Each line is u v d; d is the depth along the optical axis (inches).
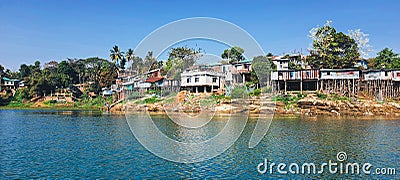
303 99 2605.8
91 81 5142.7
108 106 3469.5
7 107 4126.5
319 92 2765.7
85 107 4040.4
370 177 851.4
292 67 3221.0
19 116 2775.6
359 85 2797.7
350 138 1398.9
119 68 4394.7
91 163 991.0
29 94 4485.7
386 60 3526.1
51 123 2153.1
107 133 1617.9
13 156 1091.9
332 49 3166.8
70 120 2364.7
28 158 1062.4
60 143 1336.1
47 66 5610.2
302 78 2797.7
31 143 1344.7
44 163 995.9
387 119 2192.4
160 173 884.0
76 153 1130.7
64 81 4803.2
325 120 2132.1
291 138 1395.2
